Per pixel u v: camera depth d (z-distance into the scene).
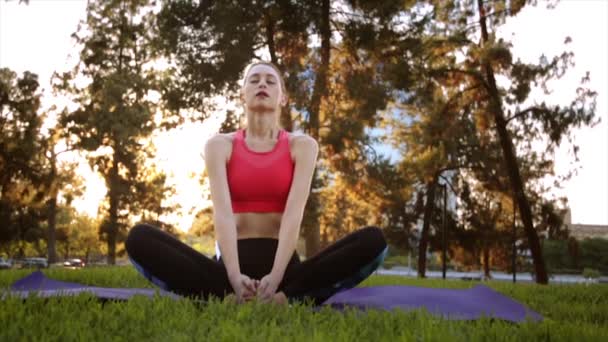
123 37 32.16
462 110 21.44
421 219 31.64
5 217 34.78
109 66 32.41
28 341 1.84
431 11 20.27
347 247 3.18
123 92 30.69
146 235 3.22
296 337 1.90
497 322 2.48
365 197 22.78
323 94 19.95
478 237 32.28
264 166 3.46
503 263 35.66
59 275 6.39
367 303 3.36
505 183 26.53
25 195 33.66
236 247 3.21
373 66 20.83
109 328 2.10
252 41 20.00
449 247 33.09
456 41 19.75
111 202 34.47
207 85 19.83
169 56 21.31
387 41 19.77
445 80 20.42
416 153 23.12
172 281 3.21
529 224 21.00
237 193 3.47
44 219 37.38
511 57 18.73
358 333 2.11
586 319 3.71
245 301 2.98
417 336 2.03
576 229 56.81
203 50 20.22
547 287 7.36
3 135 31.78
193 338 1.94
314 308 3.00
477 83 20.33
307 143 3.53
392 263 63.94
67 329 1.98
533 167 26.50
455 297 3.53
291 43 20.66
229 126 20.80
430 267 61.56
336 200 30.11
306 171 3.47
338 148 19.31
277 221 3.48
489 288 3.64
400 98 20.72
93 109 31.78
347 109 20.58
